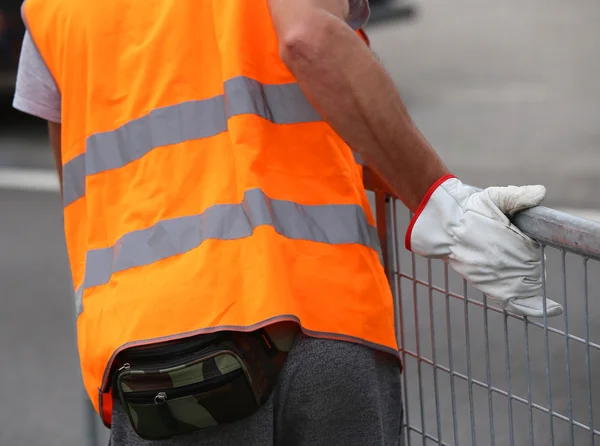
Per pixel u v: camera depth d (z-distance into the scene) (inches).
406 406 202.8
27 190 721.6
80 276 180.7
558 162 712.4
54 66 181.3
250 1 166.4
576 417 350.9
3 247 599.2
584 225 141.9
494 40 1181.1
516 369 386.9
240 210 160.7
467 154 746.2
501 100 901.2
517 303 152.6
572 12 1331.2
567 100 884.6
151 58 170.4
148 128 170.4
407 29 1274.6
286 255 159.0
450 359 181.2
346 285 162.2
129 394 157.0
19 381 423.2
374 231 174.9
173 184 167.0
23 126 918.4
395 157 151.8
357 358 160.1
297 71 150.9
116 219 173.0
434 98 925.2
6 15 837.2
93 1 175.3
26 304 507.5
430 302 184.1
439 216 152.4
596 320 424.2
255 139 162.1
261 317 152.4
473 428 177.3
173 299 158.2
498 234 148.3
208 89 168.2
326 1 151.7
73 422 385.7
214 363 152.9
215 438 160.9
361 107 149.0
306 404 159.0
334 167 168.6
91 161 174.7
